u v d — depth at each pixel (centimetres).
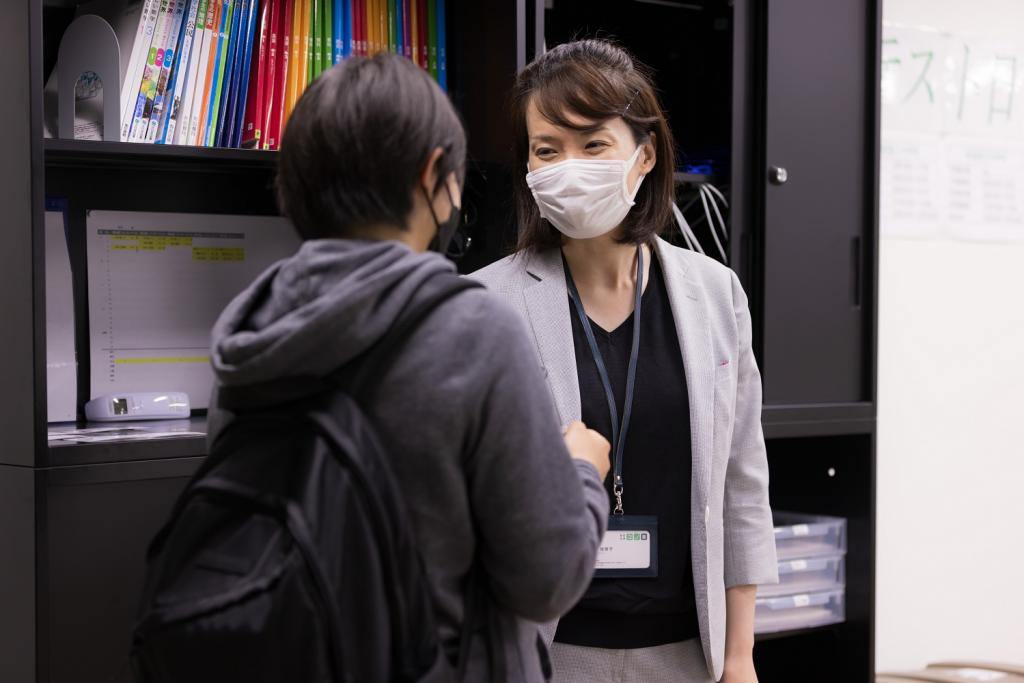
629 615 133
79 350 188
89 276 187
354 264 83
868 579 213
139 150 164
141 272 192
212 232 198
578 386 134
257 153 173
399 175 86
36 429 148
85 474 151
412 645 81
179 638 80
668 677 135
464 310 84
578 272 142
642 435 135
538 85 137
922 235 264
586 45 138
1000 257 274
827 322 209
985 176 271
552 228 143
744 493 147
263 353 81
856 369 212
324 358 81
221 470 86
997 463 275
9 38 153
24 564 151
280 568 79
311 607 78
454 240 194
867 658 213
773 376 203
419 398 82
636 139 136
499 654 90
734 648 145
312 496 80
